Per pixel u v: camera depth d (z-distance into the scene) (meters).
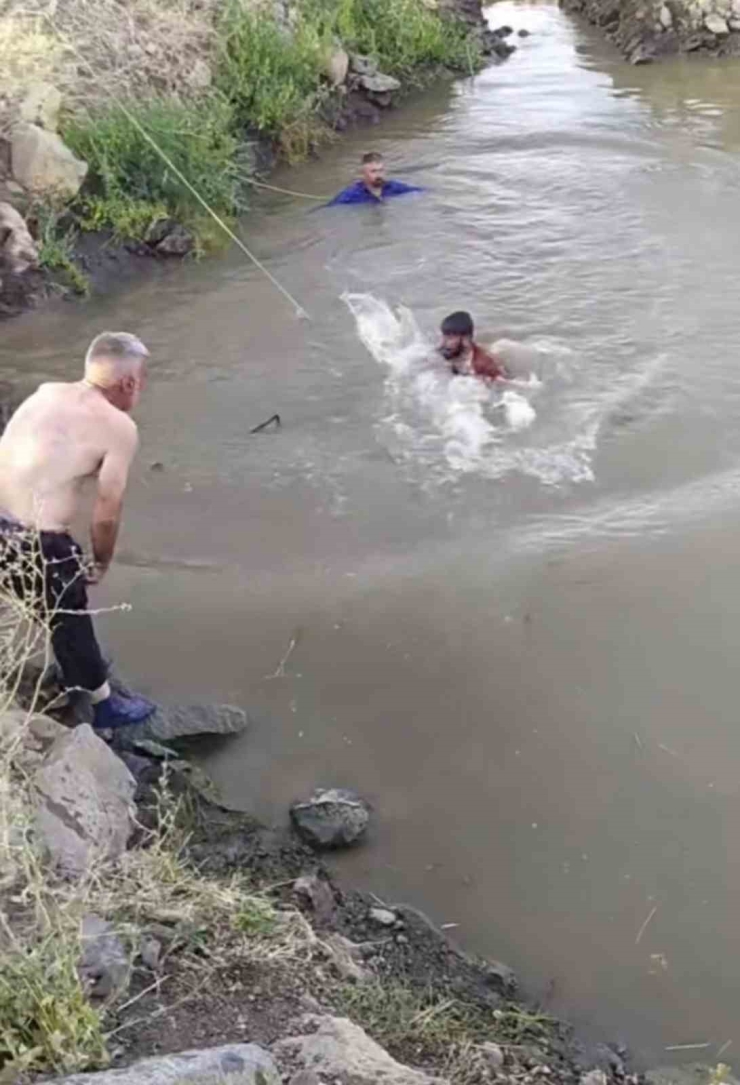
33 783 4.32
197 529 6.64
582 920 4.45
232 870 4.59
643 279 9.29
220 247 10.38
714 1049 4.01
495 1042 3.94
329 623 5.91
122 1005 3.59
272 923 4.13
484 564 6.25
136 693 5.51
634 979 4.24
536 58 16.52
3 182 10.02
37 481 4.96
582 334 8.48
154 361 8.47
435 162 12.32
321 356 8.41
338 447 7.34
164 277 9.89
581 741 5.18
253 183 11.63
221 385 8.11
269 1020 3.67
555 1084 3.80
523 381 7.90
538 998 4.18
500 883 4.59
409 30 15.15
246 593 6.14
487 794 4.96
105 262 9.95
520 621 5.84
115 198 10.30
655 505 6.64
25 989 3.24
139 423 7.67
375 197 11.24
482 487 6.89
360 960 4.22
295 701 5.46
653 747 5.13
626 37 16.55
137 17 12.12
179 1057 3.03
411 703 5.42
